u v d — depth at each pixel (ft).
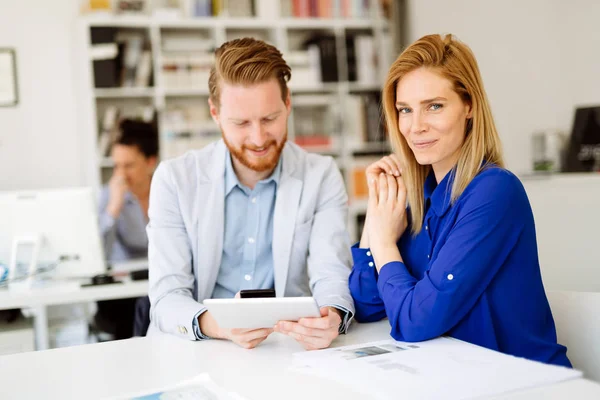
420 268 5.12
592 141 11.46
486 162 4.78
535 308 4.58
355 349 4.14
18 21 16.07
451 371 3.45
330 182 6.37
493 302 4.52
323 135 17.35
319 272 5.77
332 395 3.26
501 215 4.44
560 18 12.46
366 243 5.44
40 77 16.24
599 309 4.47
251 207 6.18
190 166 6.19
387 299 4.63
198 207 6.00
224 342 4.64
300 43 17.93
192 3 16.35
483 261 4.38
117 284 8.84
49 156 16.33
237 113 5.57
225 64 5.57
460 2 14.88
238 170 6.14
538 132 13.03
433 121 4.67
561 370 3.39
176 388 3.52
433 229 5.02
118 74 15.72
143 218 15.90
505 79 13.75
